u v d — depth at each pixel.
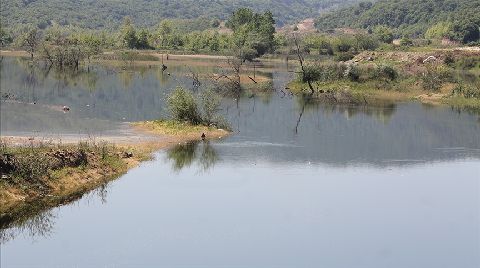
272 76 98.25
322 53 140.75
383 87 80.25
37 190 29.28
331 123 56.81
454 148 47.06
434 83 80.44
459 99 74.50
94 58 124.50
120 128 46.78
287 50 144.88
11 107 54.34
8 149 31.03
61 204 29.19
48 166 31.05
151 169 36.62
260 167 38.50
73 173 32.03
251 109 63.84
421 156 43.81
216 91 77.19
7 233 25.42
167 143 43.28
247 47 133.25
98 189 31.95
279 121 56.91
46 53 111.50
